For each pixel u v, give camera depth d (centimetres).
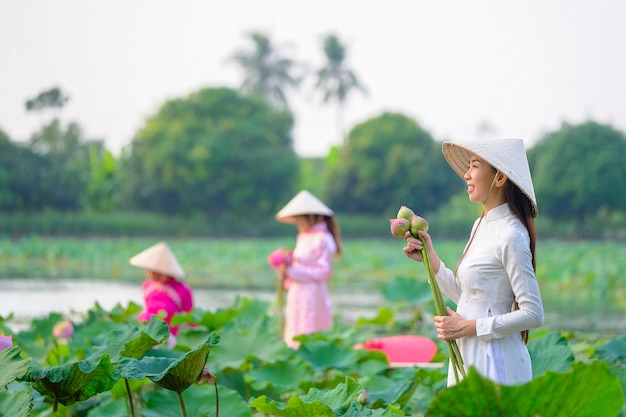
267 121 5984
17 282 2288
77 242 4422
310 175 7362
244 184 5738
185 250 3694
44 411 545
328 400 445
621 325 1441
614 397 310
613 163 5869
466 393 306
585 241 5825
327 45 7238
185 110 5819
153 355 501
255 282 2464
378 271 2911
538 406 311
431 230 6106
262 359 679
